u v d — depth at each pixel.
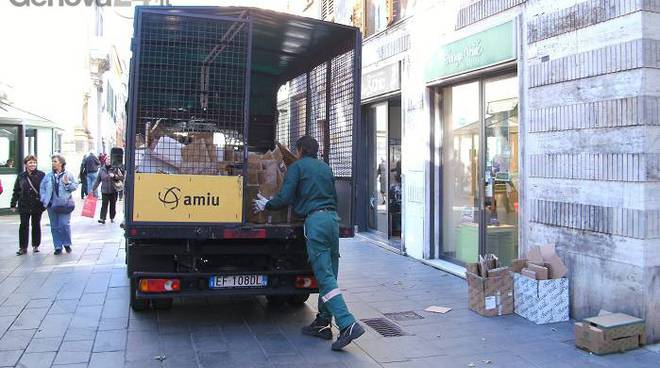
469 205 8.20
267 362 4.71
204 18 5.29
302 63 7.72
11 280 7.63
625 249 5.19
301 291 5.59
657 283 5.07
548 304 5.76
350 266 8.75
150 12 5.18
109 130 37.75
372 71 10.78
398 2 9.71
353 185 6.04
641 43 5.01
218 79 5.43
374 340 5.31
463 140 8.34
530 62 6.36
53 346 5.04
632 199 5.11
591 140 5.55
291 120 8.17
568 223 5.84
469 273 6.28
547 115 6.11
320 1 14.00
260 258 5.82
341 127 6.45
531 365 4.68
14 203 9.80
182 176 5.21
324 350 5.02
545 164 6.15
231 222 5.33
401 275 8.10
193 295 5.38
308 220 5.21
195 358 4.79
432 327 5.70
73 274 8.02
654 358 4.79
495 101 7.54
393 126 10.93
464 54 7.64
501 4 6.86
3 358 4.73
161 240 5.42
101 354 4.85
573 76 5.75
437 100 8.84
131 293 6.02
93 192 14.22
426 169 8.90
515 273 6.10
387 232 10.95
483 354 4.94
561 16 5.90
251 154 5.91
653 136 5.04
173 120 5.38
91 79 29.59
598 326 4.93
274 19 5.72
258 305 6.55
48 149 17.41
